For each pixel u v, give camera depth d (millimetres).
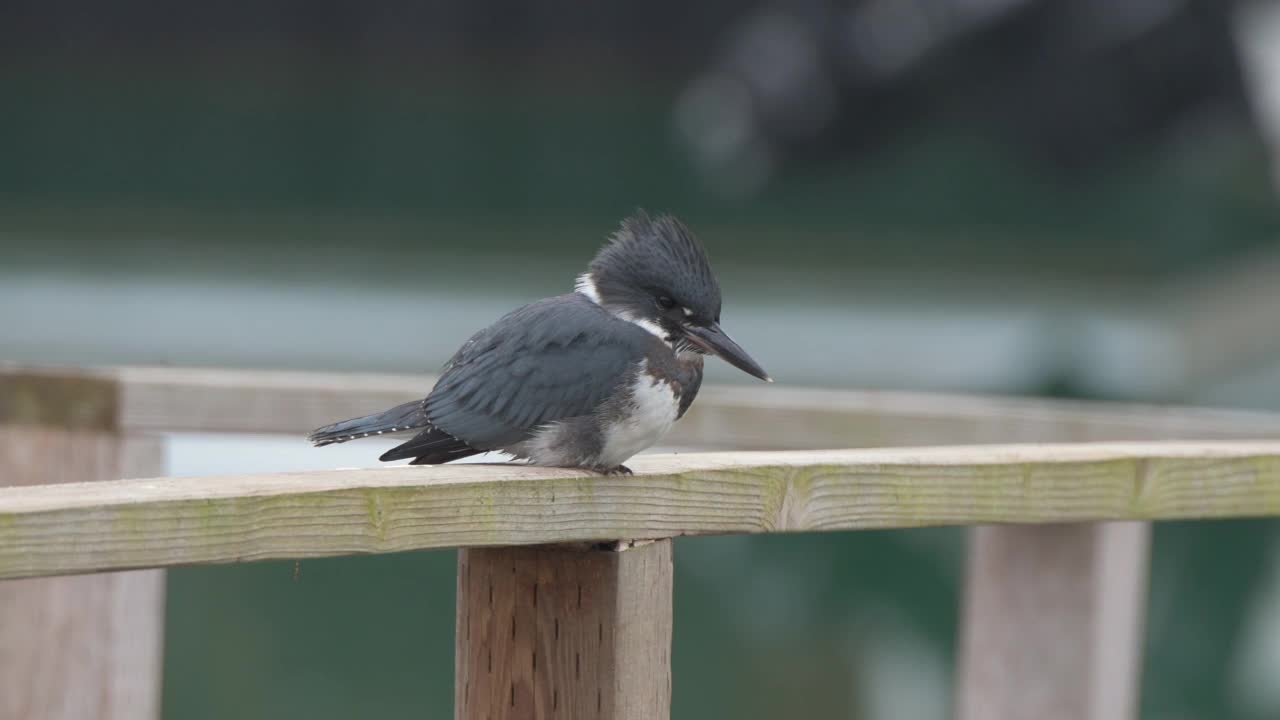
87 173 29391
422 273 21625
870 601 9758
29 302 18375
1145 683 9523
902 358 18312
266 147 32000
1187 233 25375
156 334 17156
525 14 36062
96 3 35219
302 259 22109
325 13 36156
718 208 29453
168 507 2580
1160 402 17578
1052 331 19047
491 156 32062
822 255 24406
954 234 26844
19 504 2453
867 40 27500
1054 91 26828
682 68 34969
